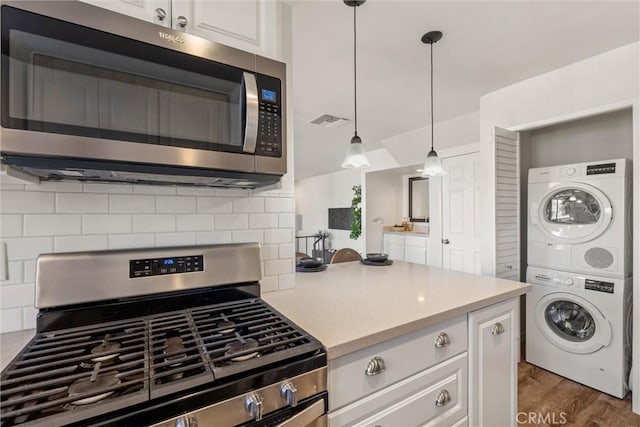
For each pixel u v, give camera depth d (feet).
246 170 3.31
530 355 8.27
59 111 2.42
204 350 2.59
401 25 5.67
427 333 3.70
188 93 2.99
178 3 3.27
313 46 6.38
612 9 5.20
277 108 3.52
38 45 2.35
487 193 8.74
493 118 8.74
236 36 3.68
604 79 6.66
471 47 6.44
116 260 3.26
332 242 21.66
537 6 5.13
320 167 20.15
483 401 4.43
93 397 1.97
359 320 3.43
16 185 3.08
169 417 2.05
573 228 7.39
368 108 10.17
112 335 2.91
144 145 2.76
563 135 9.19
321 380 2.72
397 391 3.38
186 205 4.00
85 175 3.02
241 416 2.30
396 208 18.17
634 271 6.31
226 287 3.91
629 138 7.93
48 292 2.94
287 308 3.87
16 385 2.07
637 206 6.26
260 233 4.58
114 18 2.64
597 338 6.95
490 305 4.52
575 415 6.17
